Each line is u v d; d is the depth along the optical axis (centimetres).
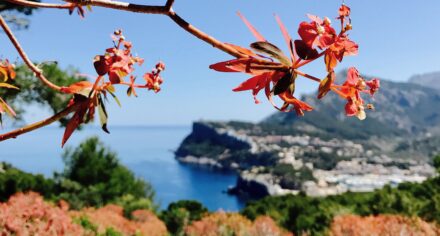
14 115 94
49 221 560
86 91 81
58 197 1595
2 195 1451
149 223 1347
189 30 67
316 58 66
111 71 76
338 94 69
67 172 2092
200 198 8019
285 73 67
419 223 848
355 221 911
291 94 68
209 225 1240
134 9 69
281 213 1496
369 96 69
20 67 765
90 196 1733
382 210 1119
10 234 493
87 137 2144
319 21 66
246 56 66
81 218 803
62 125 927
